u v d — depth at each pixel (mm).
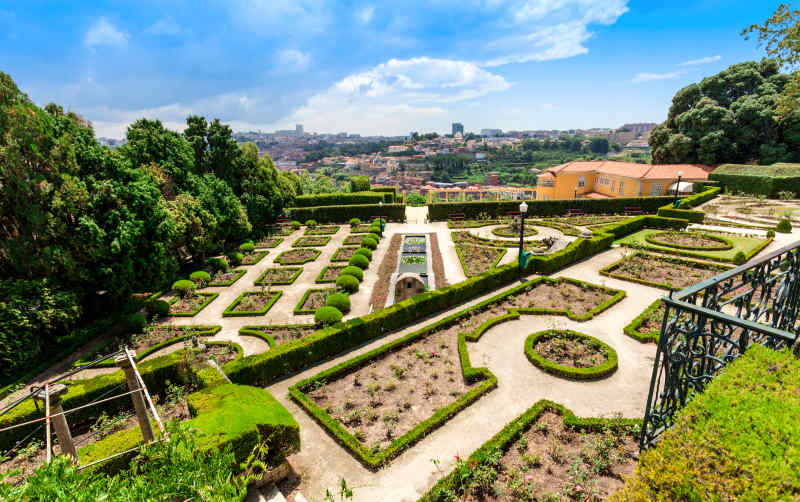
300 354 11086
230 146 29547
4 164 13211
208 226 22781
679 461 3238
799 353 4832
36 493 2791
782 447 2996
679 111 45000
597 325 12867
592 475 6758
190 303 17297
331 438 8289
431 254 23641
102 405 9594
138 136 22719
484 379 10102
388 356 11539
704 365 4707
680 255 19984
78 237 13953
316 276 20578
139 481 3150
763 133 38656
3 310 11711
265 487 6938
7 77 13383
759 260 5066
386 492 6855
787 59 13219
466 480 6777
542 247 23828
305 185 63531
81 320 15383
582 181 48844
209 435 6305
